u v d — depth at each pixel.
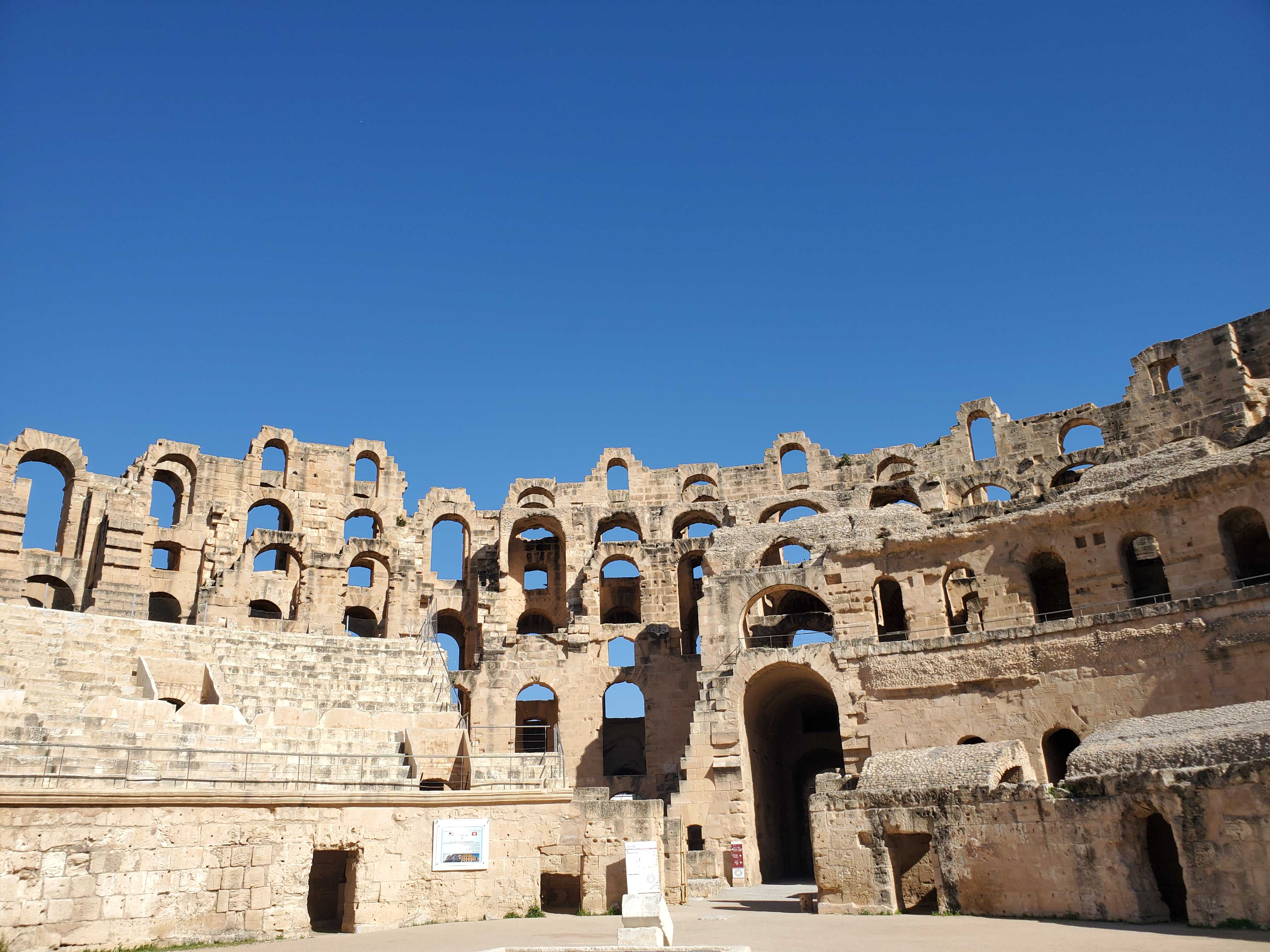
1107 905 24.84
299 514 65.19
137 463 62.16
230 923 28.98
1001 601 43.22
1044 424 59.81
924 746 40.28
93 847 27.19
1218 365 53.06
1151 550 48.59
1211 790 23.27
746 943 23.72
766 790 49.28
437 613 63.78
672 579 58.69
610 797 54.41
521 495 67.19
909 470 66.44
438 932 29.62
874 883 29.45
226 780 31.80
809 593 55.72
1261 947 19.33
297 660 45.56
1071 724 37.59
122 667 39.84
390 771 36.97
